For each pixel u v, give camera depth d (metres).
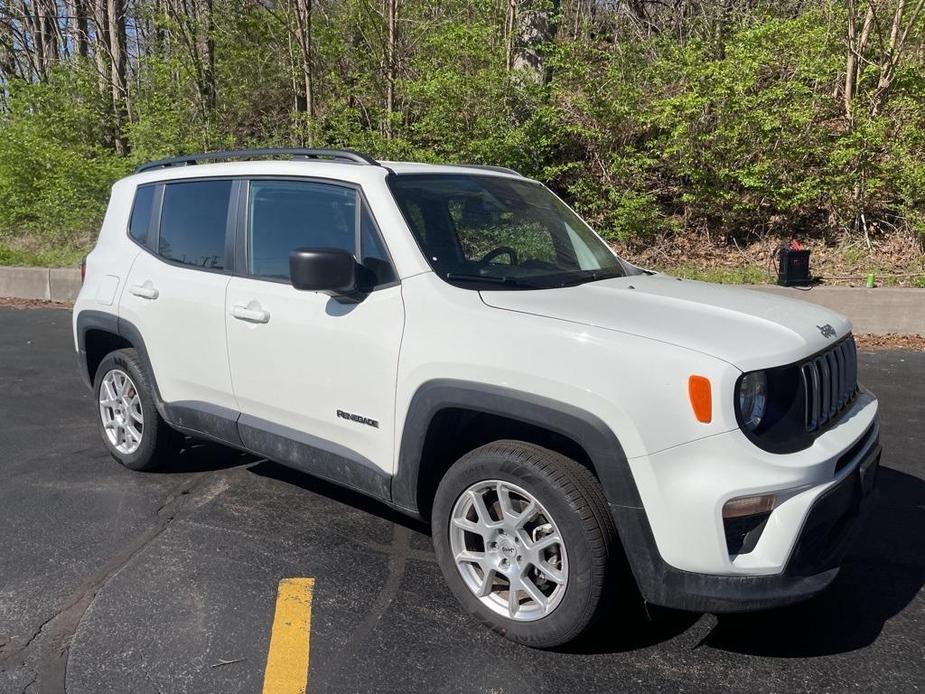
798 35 10.78
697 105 9.99
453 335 3.06
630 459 2.65
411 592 3.44
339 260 3.20
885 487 4.59
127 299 4.53
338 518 4.20
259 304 3.78
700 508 2.56
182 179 4.43
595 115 10.77
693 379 2.59
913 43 11.09
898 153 9.87
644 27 15.38
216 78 14.38
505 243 3.61
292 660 2.94
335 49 13.38
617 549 2.78
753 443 2.60
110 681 2.81
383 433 3.32
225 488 4.60
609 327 2.82
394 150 11.26
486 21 11.68
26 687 2.77
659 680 2.83
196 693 2.75
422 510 3.33
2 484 4.66
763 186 10.12
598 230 10.93
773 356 2.71
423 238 3.36
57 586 3.47
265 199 3.91
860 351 7.95
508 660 2.95
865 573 3.62
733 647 3.04
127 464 4.82
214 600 3.36
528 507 2.93
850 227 10.40
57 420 5.96
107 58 16.70
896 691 2.78
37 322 9.98
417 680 2.83
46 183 14.41
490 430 3.24
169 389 4.38
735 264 10.17
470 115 11.13
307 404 3.62
